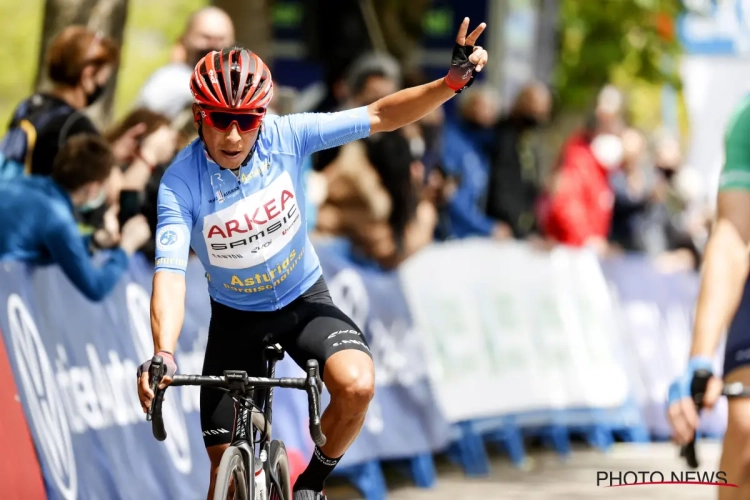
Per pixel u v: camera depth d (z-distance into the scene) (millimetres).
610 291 25734
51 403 13031
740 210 8945
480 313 22094
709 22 36438
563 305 24281
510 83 33438
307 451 17125
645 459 23234
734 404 8711
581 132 26500
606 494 18969
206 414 10961
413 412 19656
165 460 14781
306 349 11125
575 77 36312
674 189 29875
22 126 14484
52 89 14852
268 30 23578
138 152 15484
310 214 19047
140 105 16141
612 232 27453
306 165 19219
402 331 19891
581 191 25531
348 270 18938
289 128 10945
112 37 18688
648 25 35844
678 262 27875
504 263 23016
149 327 15297
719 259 8766
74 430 13336
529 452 24172
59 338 13484
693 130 37125
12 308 12766
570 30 36250
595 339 24906
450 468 22047
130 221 15266
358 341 11086
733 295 8711
